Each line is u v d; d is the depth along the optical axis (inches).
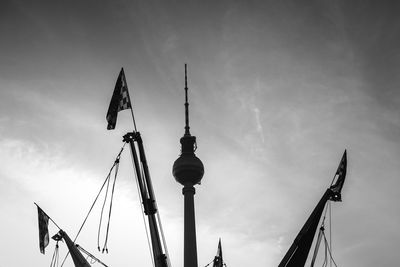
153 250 2368.4
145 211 2385.6
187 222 2401.6
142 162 2413.9
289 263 2306.8
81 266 2524.6
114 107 2442.2
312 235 2317.9
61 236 2586.1
